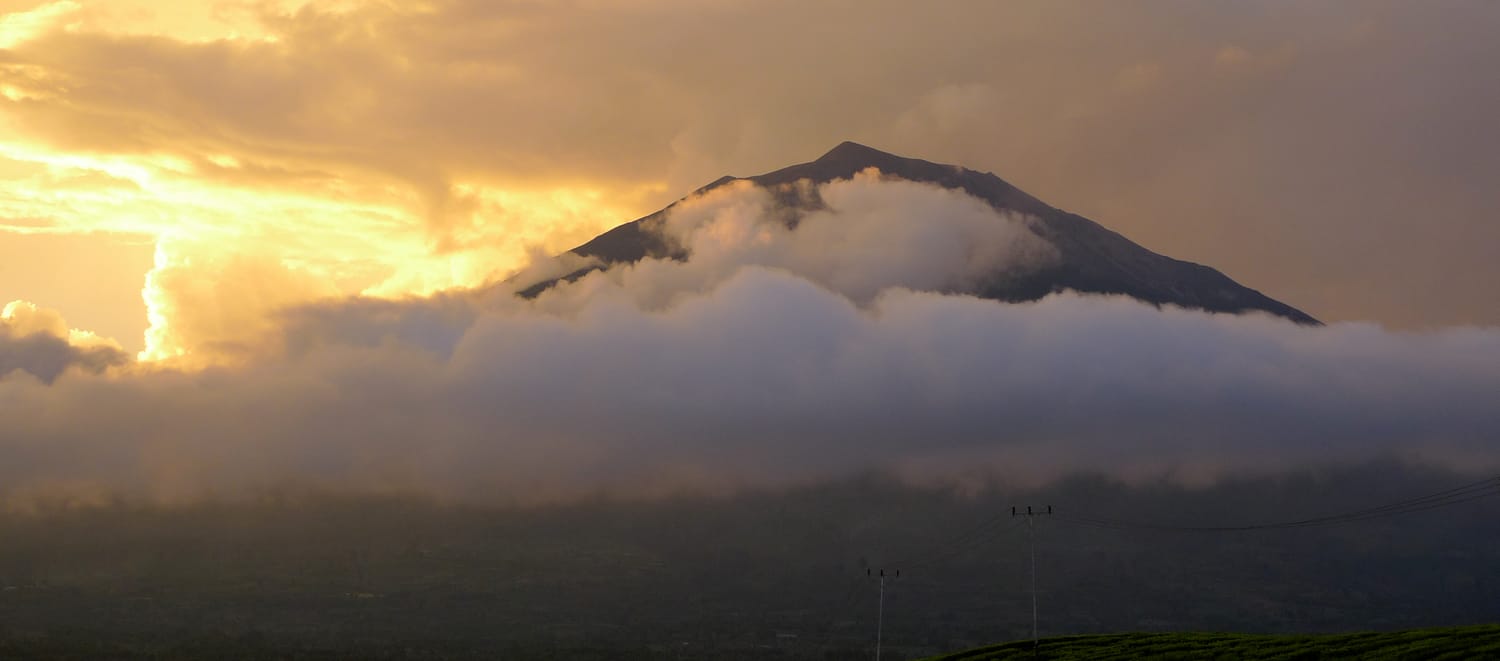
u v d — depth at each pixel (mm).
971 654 159250
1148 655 137875
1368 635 133625
